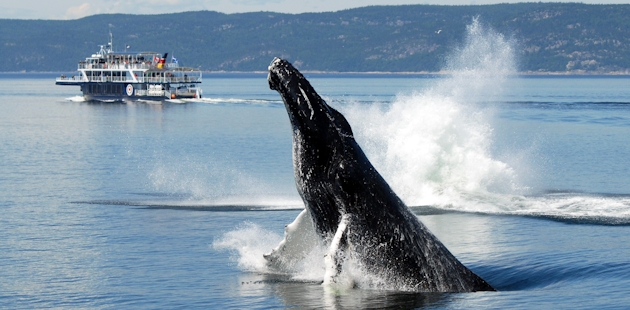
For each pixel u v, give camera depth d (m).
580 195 134.75
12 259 80.94
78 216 109.75
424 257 62.72
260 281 68.69
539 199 126.12
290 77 62.94
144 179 159.75
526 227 99.56
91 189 143.62
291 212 113.31
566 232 95.38
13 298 65.75
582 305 58.00
